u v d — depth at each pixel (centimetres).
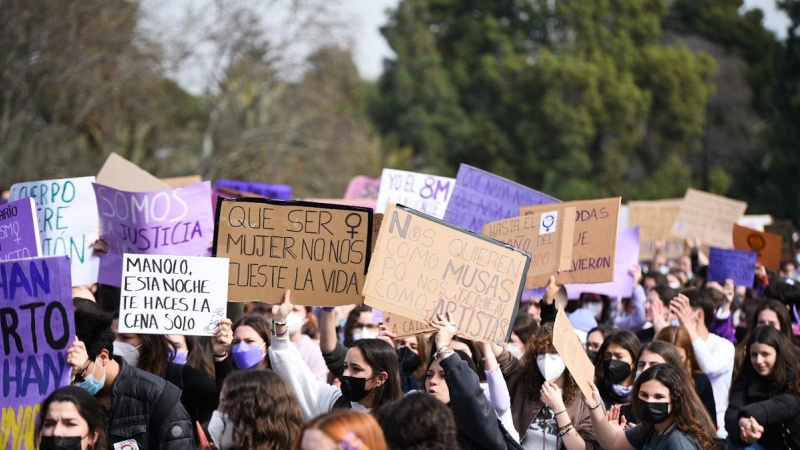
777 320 1076
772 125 7419
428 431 562
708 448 747
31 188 1097
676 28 8662
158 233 1034
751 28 8581
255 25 3800
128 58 3441
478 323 767
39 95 3300
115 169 1266
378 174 5741
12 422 683
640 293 1440
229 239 856
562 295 1250
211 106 4038
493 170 7369
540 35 7838
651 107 7562
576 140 7062
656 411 749
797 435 891
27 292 682
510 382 872
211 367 964
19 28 3166
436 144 7550
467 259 768
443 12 8244
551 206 1086
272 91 4247
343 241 853
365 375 749
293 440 652
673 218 2116
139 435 713
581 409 837
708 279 1583
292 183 4347
